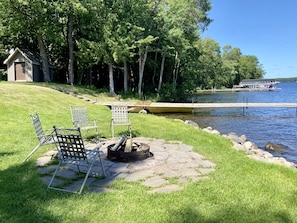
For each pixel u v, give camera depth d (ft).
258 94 145.38
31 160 16.74
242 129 41.42
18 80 75.77
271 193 12.25
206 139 24.23
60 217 9.81
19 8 64.03
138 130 27.04
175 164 16.26
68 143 12.93
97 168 15.52
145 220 9.70
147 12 74.74
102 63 78.48
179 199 11.34
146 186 12.81
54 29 67.72
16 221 9.47
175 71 101.76
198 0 89.40
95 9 67.46
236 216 10.09
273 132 38.88
